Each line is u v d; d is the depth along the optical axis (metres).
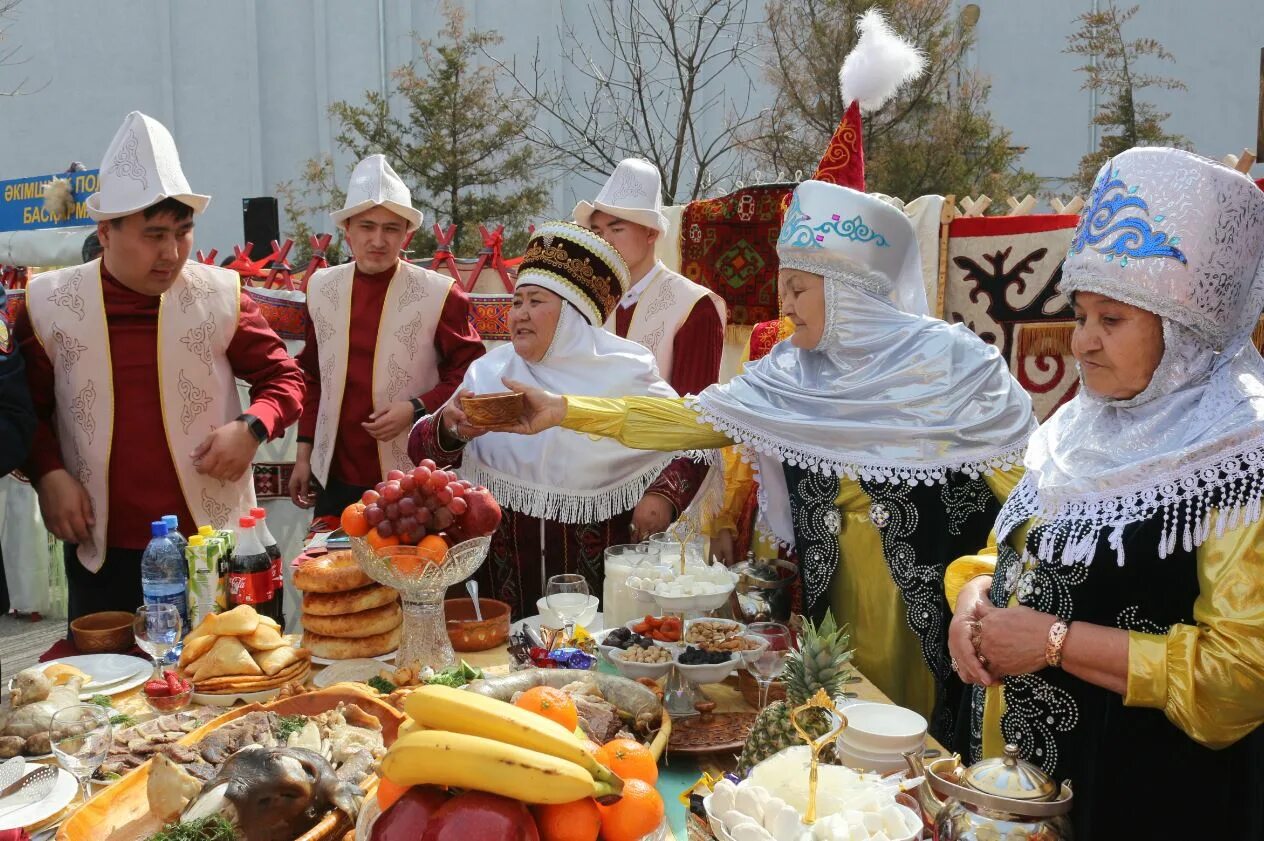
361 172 4.91
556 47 21.44
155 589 2.72
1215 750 1.81
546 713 1.58
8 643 6.74
